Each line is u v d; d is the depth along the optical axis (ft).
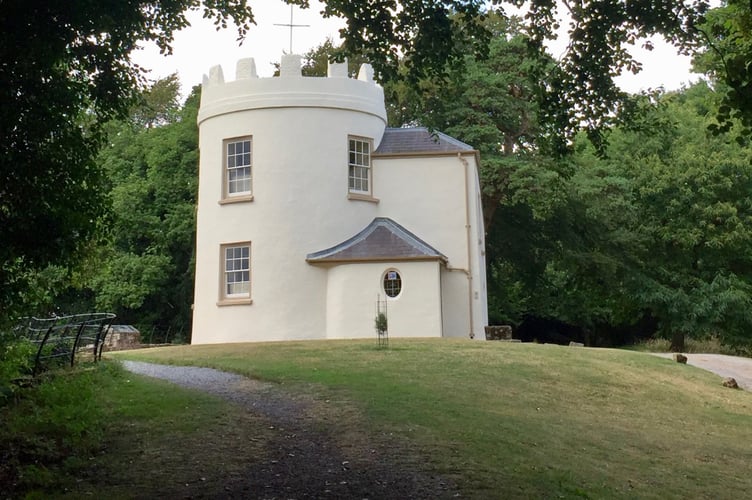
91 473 24.11
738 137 29.99
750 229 111.34
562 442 33.27
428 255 74.33
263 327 77.61
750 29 36.78
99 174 28.71
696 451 35.96
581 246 116.16
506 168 100.68
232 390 38.52
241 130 80.74
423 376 44.57
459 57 37.17
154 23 31.19
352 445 28.43
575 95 38.37
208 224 81.82
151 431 28.91
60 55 26.04
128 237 118.11
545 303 137.59
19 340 34.76
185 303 123.13
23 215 26.35
